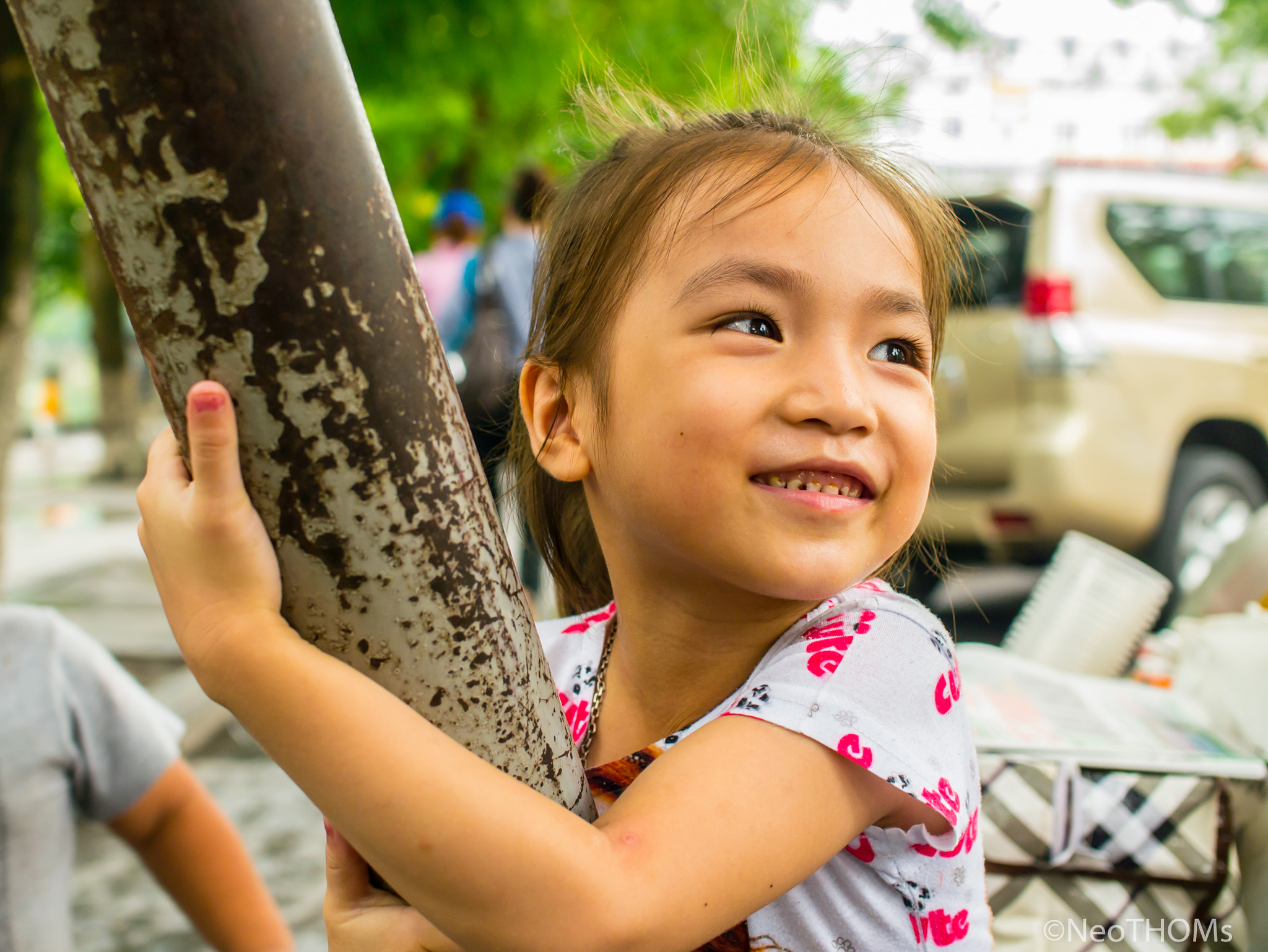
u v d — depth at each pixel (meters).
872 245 0.84
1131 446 4.54
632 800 0.73
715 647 0.93
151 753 1.50
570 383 0.96
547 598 3.29
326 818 0.63
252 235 0.55
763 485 0.80
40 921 1.36
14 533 9.41
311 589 0.62
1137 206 4.71
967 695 1.55
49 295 19.00
